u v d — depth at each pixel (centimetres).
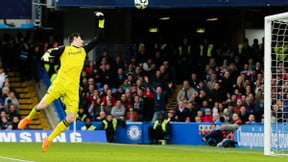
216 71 6050
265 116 3794
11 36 6556
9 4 5831
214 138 5262
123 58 6706
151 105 5822
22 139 5097
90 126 5459
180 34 7462
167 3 5878
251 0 5803
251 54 6341
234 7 6197
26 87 6238
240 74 6012
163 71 6128
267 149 3788
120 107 5697
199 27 7469
